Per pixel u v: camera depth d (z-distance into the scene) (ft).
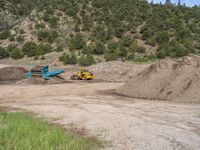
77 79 112.68
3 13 440.86
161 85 66.03
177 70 69.36
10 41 269.64
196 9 351.46
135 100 60.18
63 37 276.41
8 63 203.10
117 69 122.62
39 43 262.88
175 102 57.11
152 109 48.62
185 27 255.50
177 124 36.70
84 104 54.90
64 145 24.77
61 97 65.51
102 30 280.31
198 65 69.26
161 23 267.59
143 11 319.88
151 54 210.38
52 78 103.09
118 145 26.73
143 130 33.24
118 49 222.07
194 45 219.41
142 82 70.64
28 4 503.61
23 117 39.34
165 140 28.81
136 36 254.88
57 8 342.44
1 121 33.65
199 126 35.50
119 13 315.37
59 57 194.39
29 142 24.36
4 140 25.04
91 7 357.00
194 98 57.67
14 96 68.23
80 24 309.83
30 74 104.17
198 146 26.76
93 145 26.30
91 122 38.19
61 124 37.22
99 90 77.97
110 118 40.88
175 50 191.83
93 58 185.57
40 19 312.71
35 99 63.26
